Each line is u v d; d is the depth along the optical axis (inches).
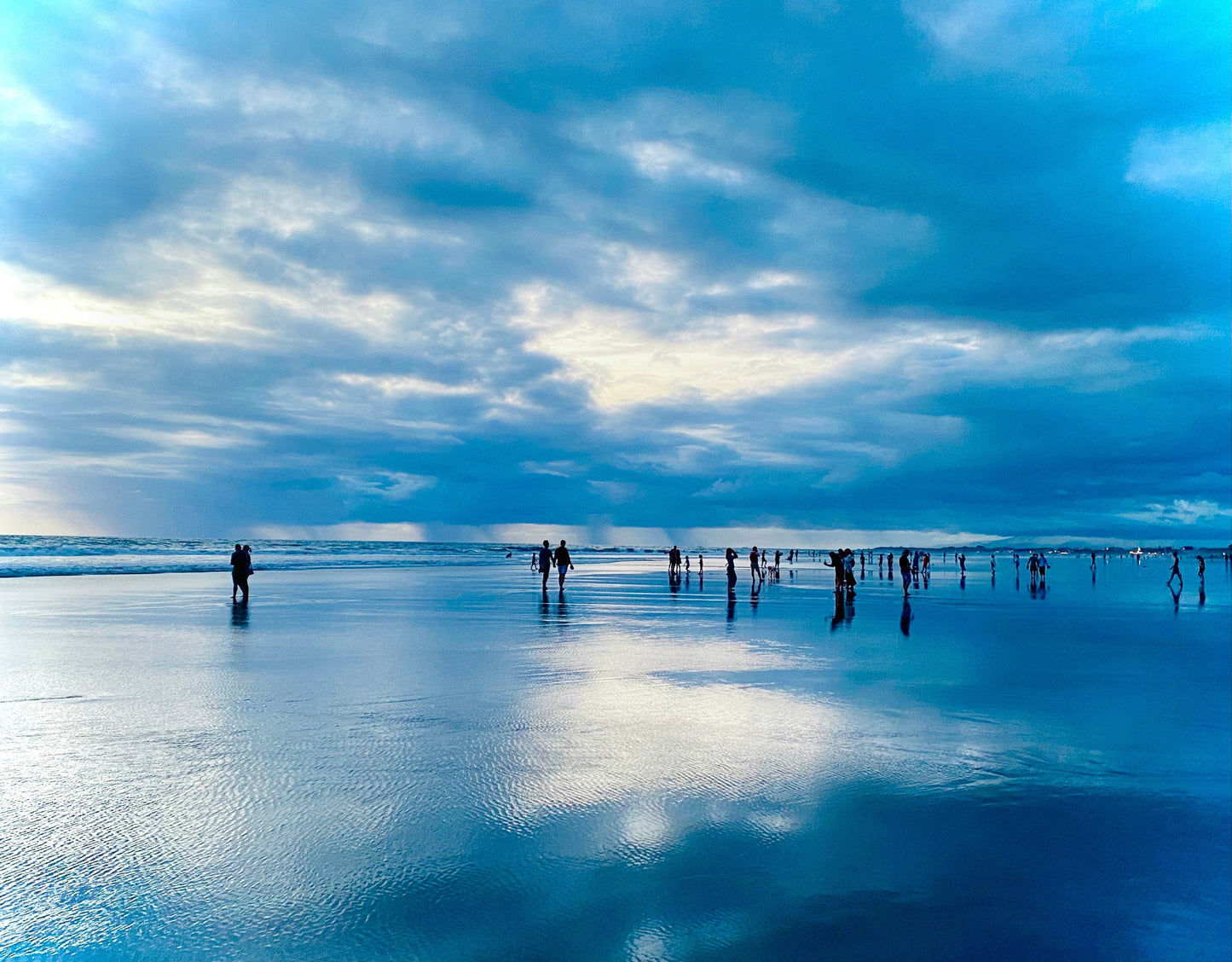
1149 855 204.5
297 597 998.4
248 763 250.2
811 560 4190.5
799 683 403.2
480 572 1959.9
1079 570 2878.9
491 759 258.7
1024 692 396.5
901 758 274.4
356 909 159.0
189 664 448.8
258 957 141.1
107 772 240.2
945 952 155.5
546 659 472.7
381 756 260.4
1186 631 692.7
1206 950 160.4
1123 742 304.5
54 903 158.4
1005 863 195.9
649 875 179.5
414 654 491.2
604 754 267.0
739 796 231.5
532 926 155.3
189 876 171.2
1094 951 159.0
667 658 484.7
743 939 155.3
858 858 194.2
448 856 184.2
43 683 384.5
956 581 1761.8
